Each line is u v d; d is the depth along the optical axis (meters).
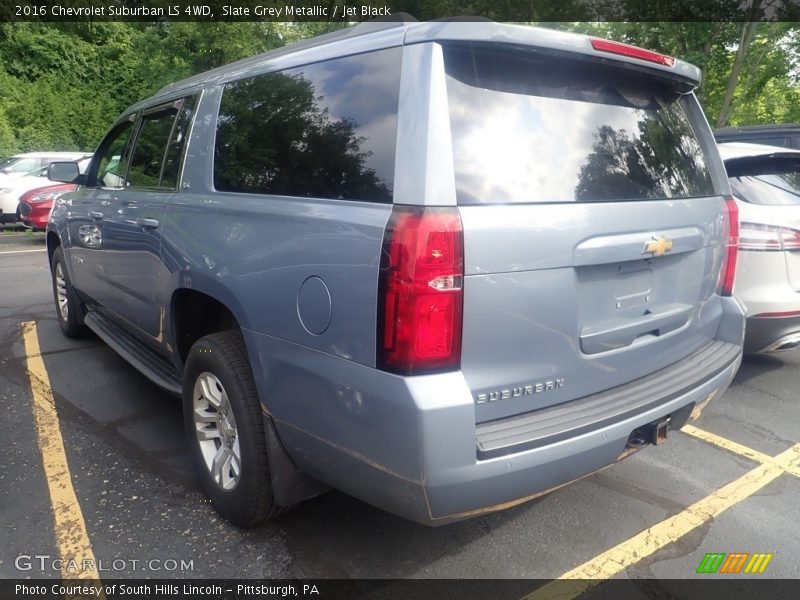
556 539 2.90
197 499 3.15
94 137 22.86
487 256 2.09
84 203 4.68
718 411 4.40
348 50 2.48
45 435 3.81
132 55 24.81
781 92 16.67
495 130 2.23
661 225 2.66
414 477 2.04
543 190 2.28
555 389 2.36
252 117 2.90
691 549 2.85
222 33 15.02
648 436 2.61
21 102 21.61
